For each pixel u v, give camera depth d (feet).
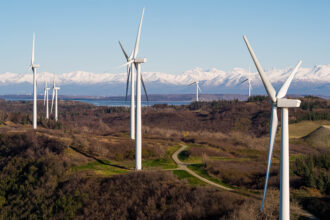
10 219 148.97
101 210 137.90
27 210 150.71
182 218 119.34
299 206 118.21
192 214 119.03
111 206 138.10
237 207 114.42
